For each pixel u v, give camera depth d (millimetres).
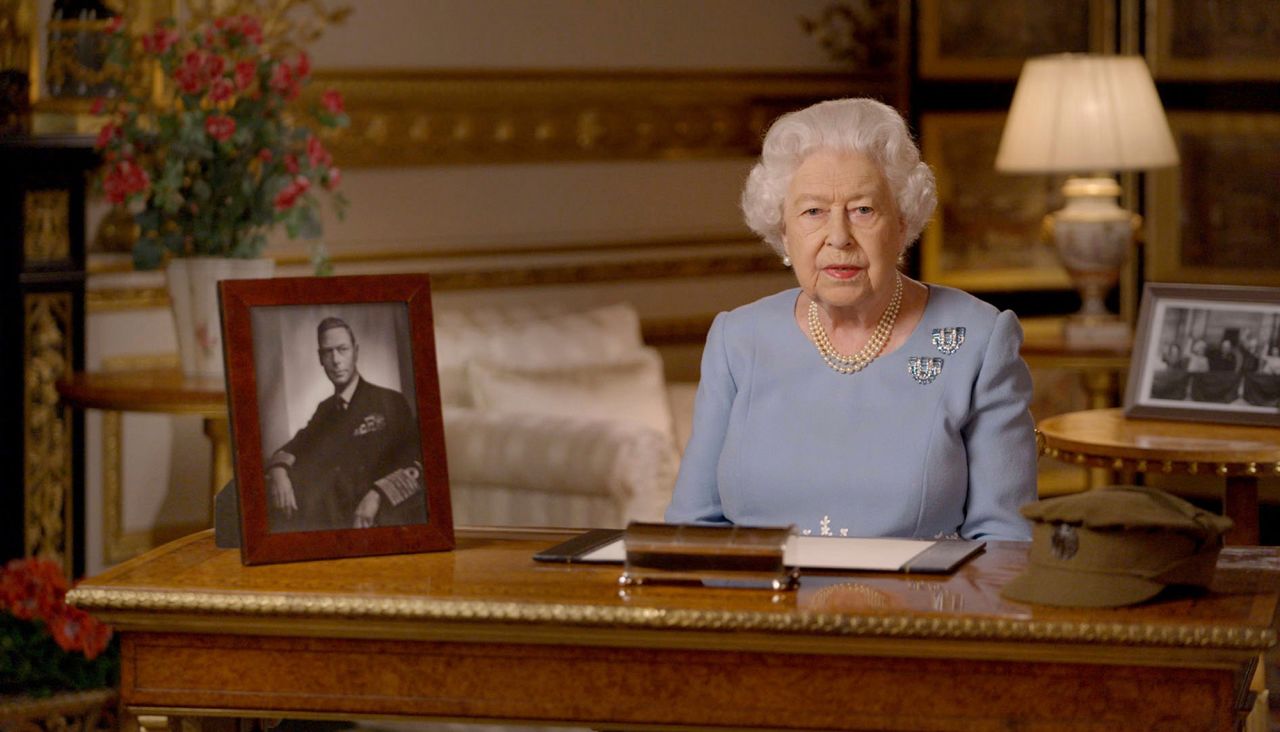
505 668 2197
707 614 2084
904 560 2361
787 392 2900
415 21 6809
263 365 2479
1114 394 6812
